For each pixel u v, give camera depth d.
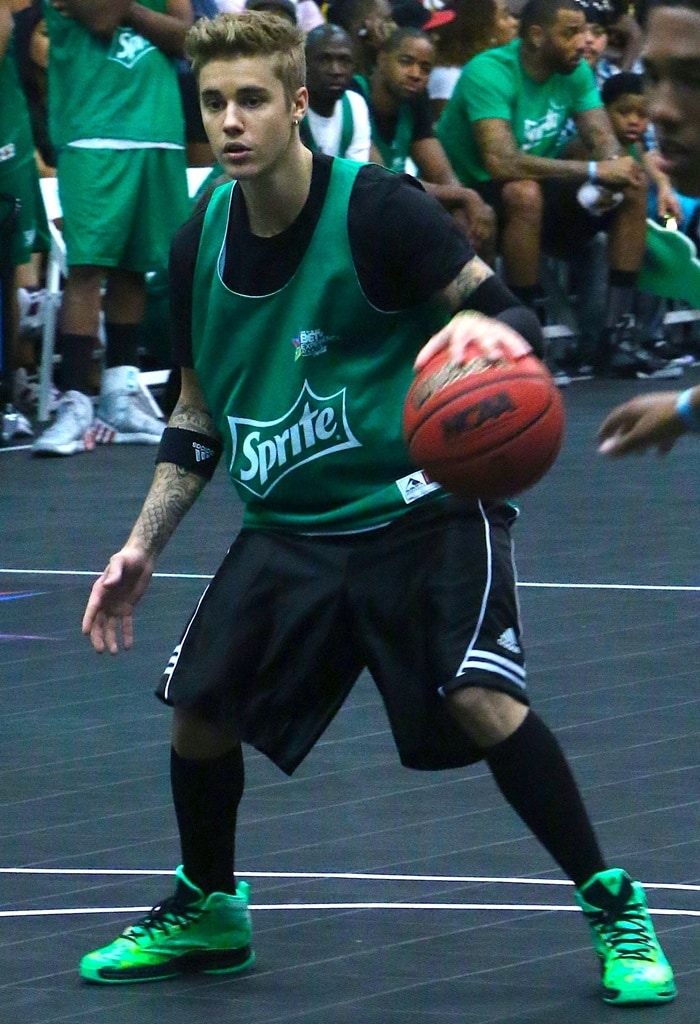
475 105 26.80
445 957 8.54
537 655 13.62
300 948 8.70
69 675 13.41
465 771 11.26
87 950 8.74
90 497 19.58
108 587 8.55
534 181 26.88
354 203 8.09
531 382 7.49
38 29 25.19
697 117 5.54
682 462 21.77
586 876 8.15
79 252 21.89
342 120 23.52
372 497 8.23
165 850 10.06
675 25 5.46
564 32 26.70
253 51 7.92
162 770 11.40
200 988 8.30
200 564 16.59
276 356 8.28
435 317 8.20
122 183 21.72
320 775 11.22
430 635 8.04
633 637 14.07
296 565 8.29
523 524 18.30
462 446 7.42
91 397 22.67
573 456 22.11
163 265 22.36
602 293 29.00
